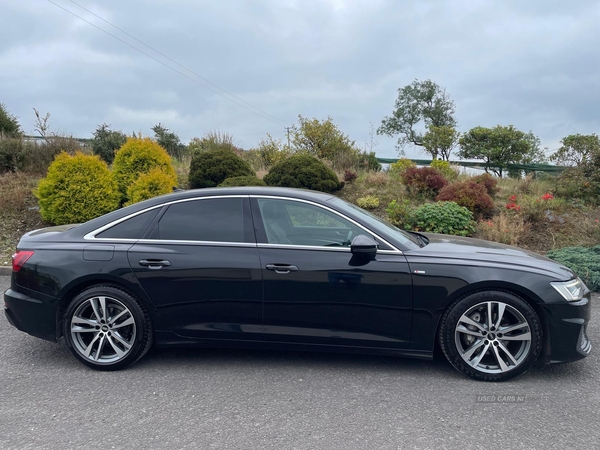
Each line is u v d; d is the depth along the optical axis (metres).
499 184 12.08
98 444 3.02
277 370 4.18
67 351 4.66
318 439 3.06
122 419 3.34
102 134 15.16
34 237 4.45
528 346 3.82
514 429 3.19
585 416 3.36
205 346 4.21
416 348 3.99
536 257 4.27
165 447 2.98
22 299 4.23
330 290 3.97
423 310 3.91
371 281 3.94
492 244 4.70
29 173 12.32
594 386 3.84
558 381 3.93
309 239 4.18
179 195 4.37
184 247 4.13
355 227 4.14
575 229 9.05
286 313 4.04
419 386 3.85
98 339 4.18
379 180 12.26
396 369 4.20
